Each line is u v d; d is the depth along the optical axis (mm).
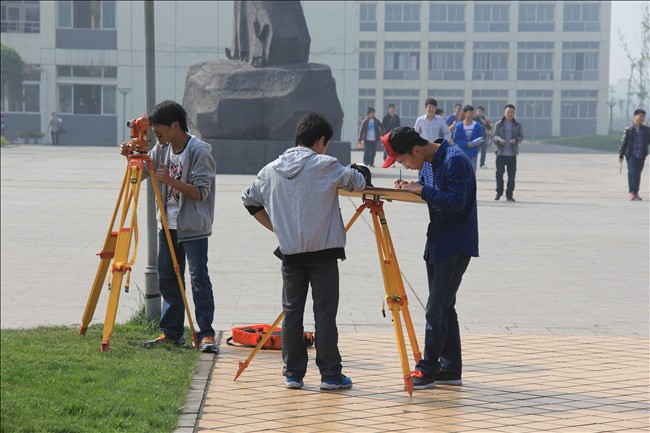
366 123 32562
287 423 6020
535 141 74812
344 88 53938
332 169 6801
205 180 7902
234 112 26609
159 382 6789
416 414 6246
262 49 27672
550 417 6180
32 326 9016
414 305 10102
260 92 26797
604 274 12086
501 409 6371
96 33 58844
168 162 8031
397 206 19469
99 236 14680
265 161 26625
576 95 88125
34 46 58750
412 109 89250
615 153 48438
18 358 7336
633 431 5887
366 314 9609
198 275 8008
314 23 53562
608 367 7523
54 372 6945
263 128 26766
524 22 87750
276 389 6871
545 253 13695
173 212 8008
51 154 37969
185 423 5961
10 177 25094
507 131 20766
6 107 59031
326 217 6797
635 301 10438
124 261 7836
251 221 16672
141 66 56250
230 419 6094
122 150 8023
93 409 6043
